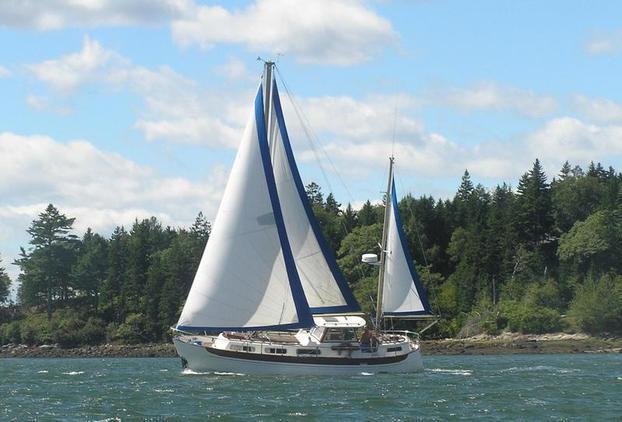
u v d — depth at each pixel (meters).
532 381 127.69
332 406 96.50
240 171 125.56
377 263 143.50
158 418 89.62
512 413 93.06
